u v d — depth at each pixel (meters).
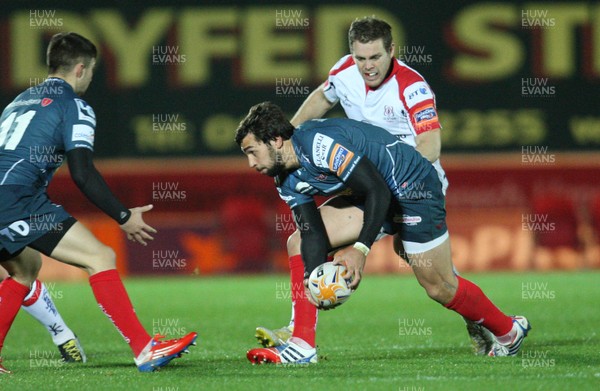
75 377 18.41
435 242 19.77
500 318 20.56
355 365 19.73
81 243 18.91
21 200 18.72
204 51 53.09
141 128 53.25
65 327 21.47
